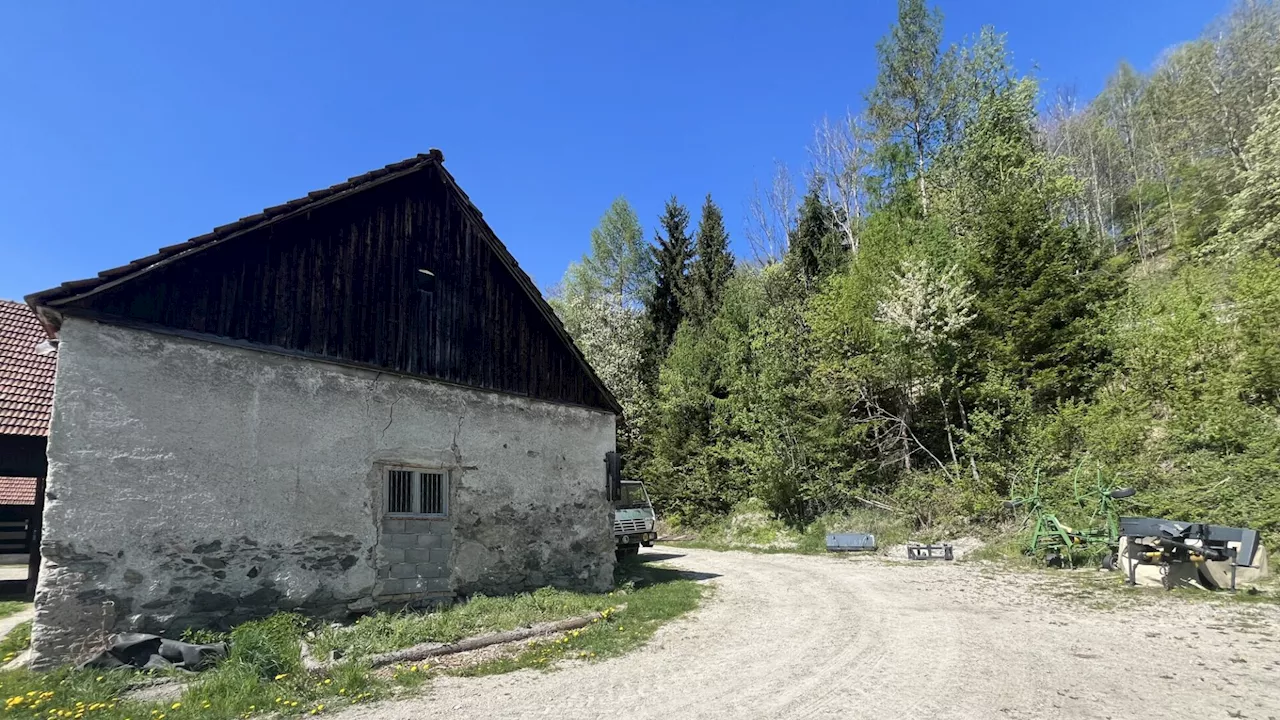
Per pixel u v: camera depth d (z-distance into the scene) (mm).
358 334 9125
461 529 10023
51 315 6824
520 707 5469
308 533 8180
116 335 6969
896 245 22719
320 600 8172
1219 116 29719
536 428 11602
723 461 26266
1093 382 17891
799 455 21906
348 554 8547
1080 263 20234
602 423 13016
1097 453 15664
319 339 8664
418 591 9273
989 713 5109
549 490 11609
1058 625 8602
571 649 7586
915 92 29859
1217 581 10406
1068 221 30234
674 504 27484
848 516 20672
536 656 7188
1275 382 13953
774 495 22328
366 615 8602
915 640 7809
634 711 5332
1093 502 14477
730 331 27109
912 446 21250
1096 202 37844
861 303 21781
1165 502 13328
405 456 9430
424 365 9922
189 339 7465
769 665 6801
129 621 6652
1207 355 15242
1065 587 11492
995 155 24016
